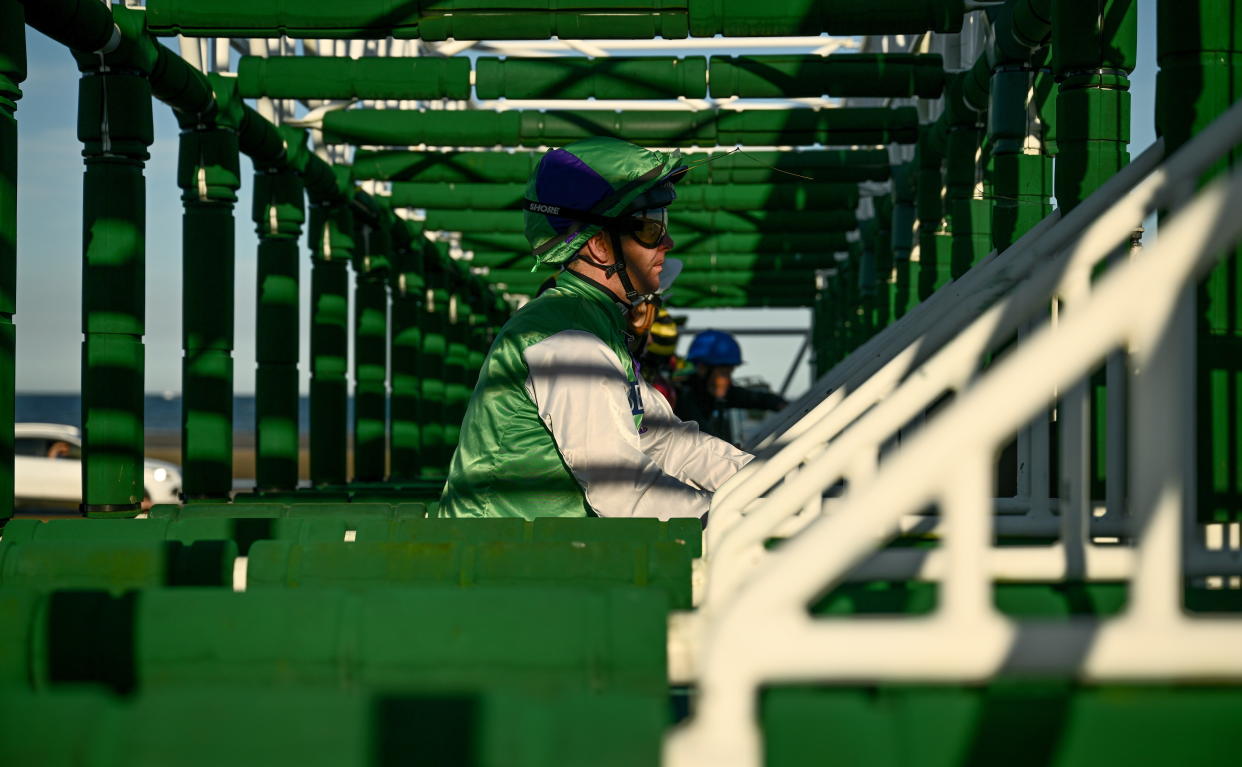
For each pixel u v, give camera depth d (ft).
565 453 9.58
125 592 4.50
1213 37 9.48
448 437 52.21
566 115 27.91
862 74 23.84
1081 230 9.20
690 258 55.83
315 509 10.66
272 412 25.93
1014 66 18.31
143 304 18.53
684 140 28.09
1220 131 6.42
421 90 23.98
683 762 3.23
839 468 6.05
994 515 9.73
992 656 3.43
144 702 3.21
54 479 48.55
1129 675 3.55
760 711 3.70
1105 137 13.84
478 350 59.26
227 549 6.32
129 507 18.21
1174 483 3.74
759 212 42.52
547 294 10.40
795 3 19.85
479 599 4.39
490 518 8.23
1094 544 6.92
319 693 3.27
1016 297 6.11
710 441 11.66
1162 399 3.86
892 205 34.53
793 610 3.33
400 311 42.55
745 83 24.11
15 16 13.67
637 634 4.34
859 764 3.22
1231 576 6.40
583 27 19.90
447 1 19.74
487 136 27.94
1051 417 12.60
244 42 25.14
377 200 36.09
